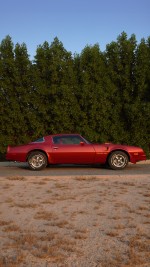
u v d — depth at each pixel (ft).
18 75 60.80
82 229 19.89
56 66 60.29
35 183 35.17
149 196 28.37
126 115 60.80
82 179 37.78
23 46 61.93
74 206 25.25
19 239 18.16
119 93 61.62
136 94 61.16
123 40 62.44
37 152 47.83
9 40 62.80
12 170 48.34
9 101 61.00
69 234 19.10
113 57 61.98
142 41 61.36
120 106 61.16
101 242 17.84
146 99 62.08
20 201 26.94
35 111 61.41
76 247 17.13
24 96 60.64
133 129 60.75
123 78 60.85
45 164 47.83
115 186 33.04
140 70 59.88
